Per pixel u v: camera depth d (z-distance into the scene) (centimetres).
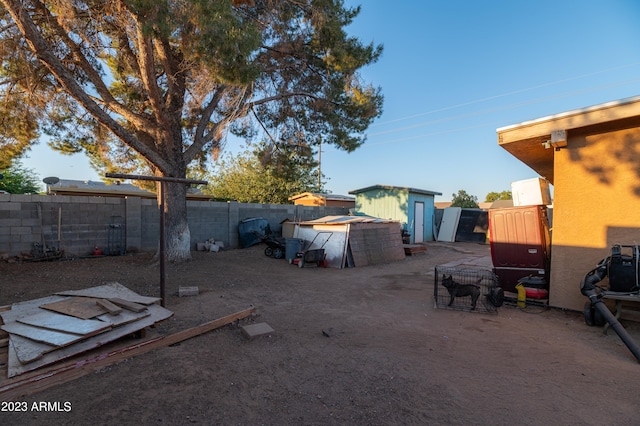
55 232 935
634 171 505
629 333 459
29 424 247
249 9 926
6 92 911
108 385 305
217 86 954
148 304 431
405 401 291
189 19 656
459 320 528
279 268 1002
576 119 527
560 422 262
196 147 985
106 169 1249
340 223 1121
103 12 729
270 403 285
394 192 1762
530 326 498
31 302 413
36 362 303
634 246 481
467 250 1543
